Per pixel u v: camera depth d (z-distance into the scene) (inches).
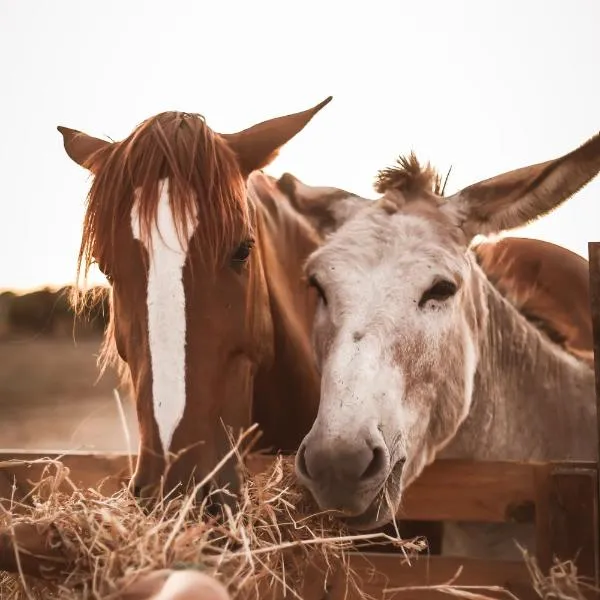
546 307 161.3
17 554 96.0
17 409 538.0
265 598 115.9
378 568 123.1
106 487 130.3
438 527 140.5
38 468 132.3
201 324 108.6
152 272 107.1
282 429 146.3
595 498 117.3
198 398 107.2
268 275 141.2
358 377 112.4
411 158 132.3
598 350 119.3
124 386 137.5
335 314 119.8
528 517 121.7
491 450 145.8
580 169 121.3
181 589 73.6
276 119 131.4
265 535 115.7
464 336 131.2
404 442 116.8
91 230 117.0
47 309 724.7
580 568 117.2
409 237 123.3
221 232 111.3
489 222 128.5
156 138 112.6
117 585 88.7
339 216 138.6
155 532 93.7
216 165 113.1
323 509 113.2
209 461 107.7
